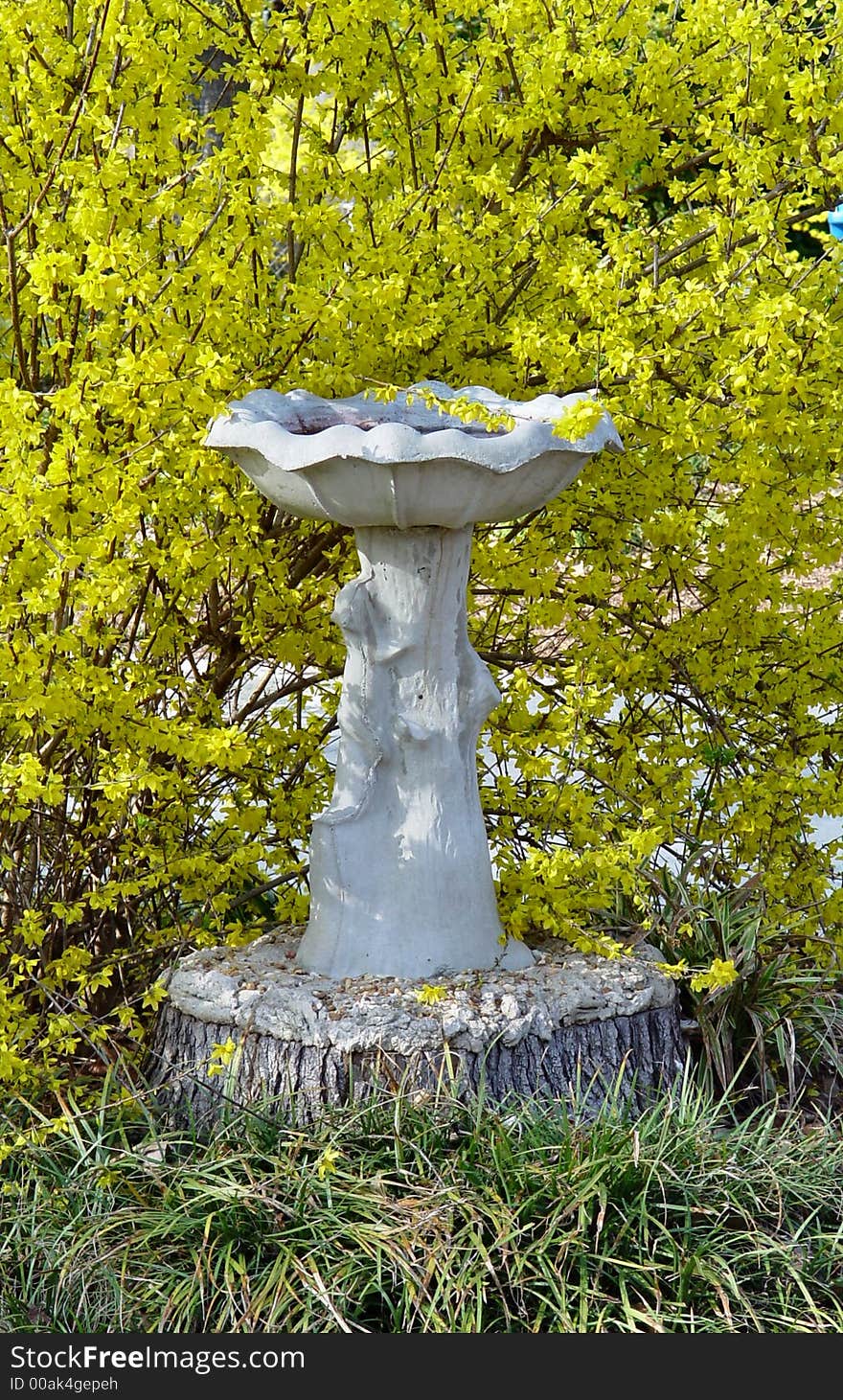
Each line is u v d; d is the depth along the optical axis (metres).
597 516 4.16
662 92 4.10
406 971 3.58
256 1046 3.42
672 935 3.86
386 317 3.66
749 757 4.34
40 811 3.65
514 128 4.05
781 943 4.18
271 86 3.74
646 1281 2.81
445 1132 3.16
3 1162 3.24
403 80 4.13
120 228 3.38
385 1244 2.81
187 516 3.77
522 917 3.69
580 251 4.02
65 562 3.05
